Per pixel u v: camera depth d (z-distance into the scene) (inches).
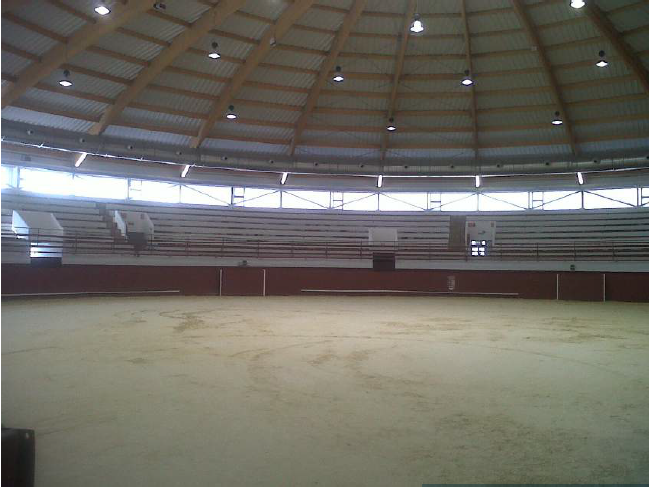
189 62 772.0
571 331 513.7
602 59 713.6
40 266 844.0
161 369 317.7
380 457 177.9
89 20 620.7
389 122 954.1
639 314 689.0
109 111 839.1
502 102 918.4
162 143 984.9
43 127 863.7
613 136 967.6
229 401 247.8
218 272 984.9
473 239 1136.8
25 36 634.8
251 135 1010.1
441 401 251.0
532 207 1213.1
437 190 1239.5
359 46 789.2
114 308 698.8
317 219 1226.0
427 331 507.2
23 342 413.7
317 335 471.8
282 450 183.9
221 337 451.5
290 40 758.5
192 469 166.9
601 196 1165.1
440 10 718.5
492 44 778.2
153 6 591.8
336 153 1098.7
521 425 213.9
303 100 911.7
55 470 165.0
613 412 233.8
